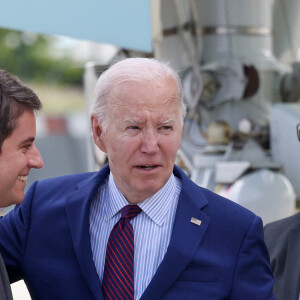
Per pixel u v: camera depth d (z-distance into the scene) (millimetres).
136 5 7512
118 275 5320
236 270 5320
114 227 5469
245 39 10453
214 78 10188
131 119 5023
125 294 5277
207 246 5375
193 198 5543
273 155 10391
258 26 10508
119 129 5094
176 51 10219
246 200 9367
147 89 5020
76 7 7242
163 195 5500
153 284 5191
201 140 10188
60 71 36781
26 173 5191
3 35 35531
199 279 5281
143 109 5000
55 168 19516
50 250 5590
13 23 6953
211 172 9914
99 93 5234
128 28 7473
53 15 7141
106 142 5242
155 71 5074
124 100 5043
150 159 5086
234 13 10383
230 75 10188
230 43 10398
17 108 4980
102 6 7359
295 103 10547
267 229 6750
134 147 5074
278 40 11828
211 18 10383
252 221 5469
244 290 5289
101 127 5281
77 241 5457
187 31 10266
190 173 10141
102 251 5469
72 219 5582
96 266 5438
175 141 5148
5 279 5145
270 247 6570
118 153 5137
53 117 26422
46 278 5523
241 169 9594
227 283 5297
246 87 10273
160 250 5387
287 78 10594
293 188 10312
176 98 5117
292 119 10141
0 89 4926
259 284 5355
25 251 5664
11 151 5023
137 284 5320
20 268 5727
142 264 5363
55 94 36719
